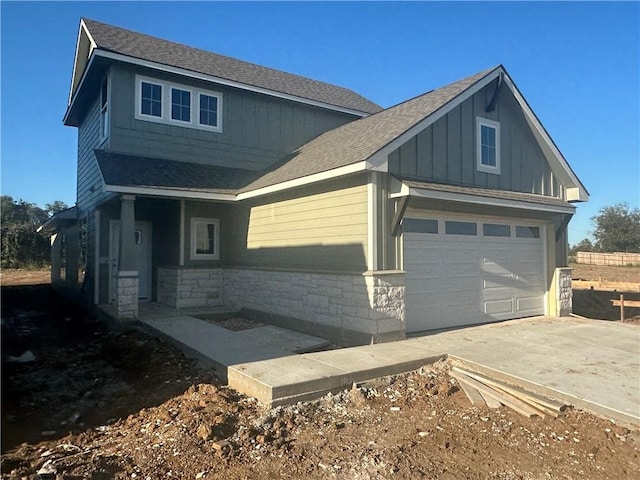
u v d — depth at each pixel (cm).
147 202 1225
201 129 1257
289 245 984
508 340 802
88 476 347
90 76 1222
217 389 552
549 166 1175
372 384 579
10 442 437
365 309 777
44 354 802
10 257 3080
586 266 3619
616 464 385
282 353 670
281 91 1378
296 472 364
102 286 1185
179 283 1131
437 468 374
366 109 1602
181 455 387
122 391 596
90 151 1333
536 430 455
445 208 908
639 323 1154
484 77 970
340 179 847
